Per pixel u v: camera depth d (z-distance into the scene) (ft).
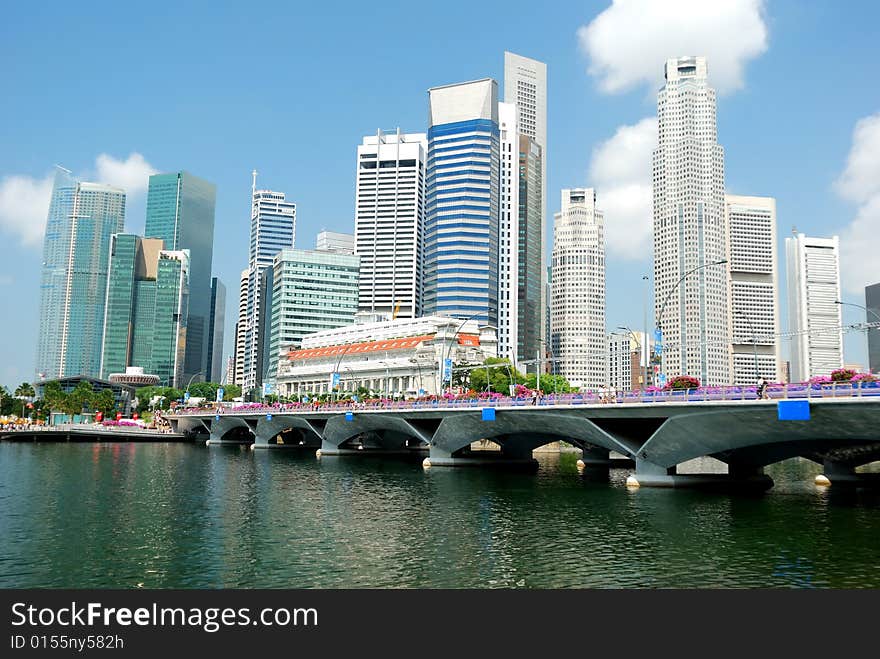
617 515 188.34
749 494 233.35
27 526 168.45
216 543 150.30
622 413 236.63
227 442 576.20
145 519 180.14
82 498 217.56
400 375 655.76
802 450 239.91
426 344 645.51
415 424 364.58
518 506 206.18
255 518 183.42
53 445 517.14
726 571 126.62
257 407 514.68
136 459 383.45
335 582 120.06
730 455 245.45
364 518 184.03
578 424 260.21
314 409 421.18
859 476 266.57
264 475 300.81
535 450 564.71
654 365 276.62
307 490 247.09
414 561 134.41
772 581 120.26
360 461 390.42
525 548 145.48
